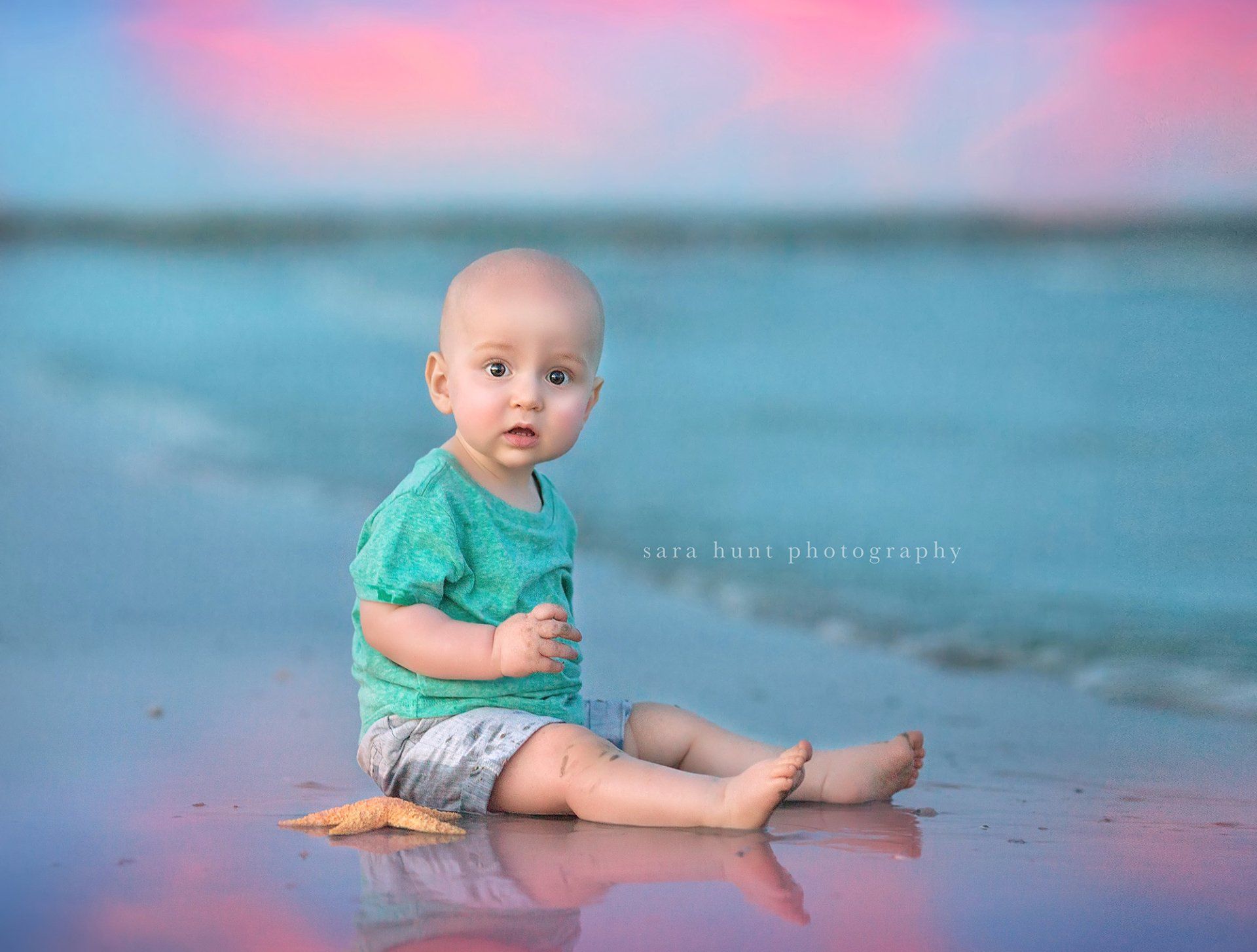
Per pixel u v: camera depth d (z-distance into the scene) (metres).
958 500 7.71
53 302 19.33
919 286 17.62
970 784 3.33
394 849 2.64
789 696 4.41
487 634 3.00
